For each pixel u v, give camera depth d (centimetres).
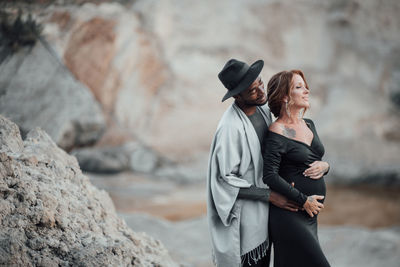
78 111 1059
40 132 339
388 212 1122
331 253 680
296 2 1955
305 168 265
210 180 271
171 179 1487
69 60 1291
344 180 1425
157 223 747
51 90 803
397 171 1402
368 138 1633
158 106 1802
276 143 258
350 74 1889
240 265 264
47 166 306
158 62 1805
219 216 266
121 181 1409
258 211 262
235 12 1973
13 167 266
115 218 335
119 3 1662
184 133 1795
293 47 1961
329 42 1939
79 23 1273
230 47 1959
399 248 684
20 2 580
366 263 637
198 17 1931
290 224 259
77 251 249
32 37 602
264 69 1969
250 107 271
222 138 263
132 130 1698
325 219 1066
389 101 1817
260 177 268
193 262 591
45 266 233
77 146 1109
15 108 558
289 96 263
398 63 1864
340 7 1927
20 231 241
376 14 1903
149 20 1752
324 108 1820
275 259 270
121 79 1647
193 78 1886
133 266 264
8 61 569
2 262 220
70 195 293
